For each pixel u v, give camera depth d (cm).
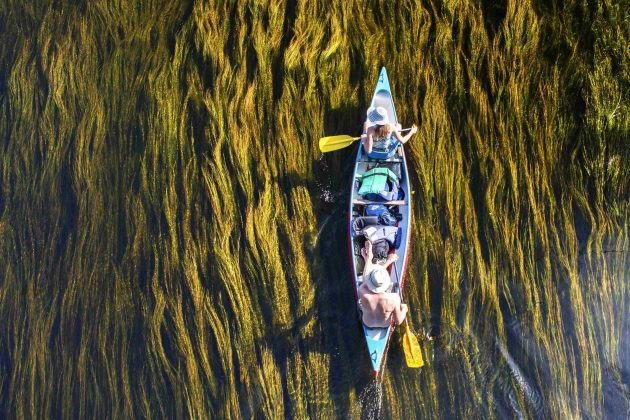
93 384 766
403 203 747
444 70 784
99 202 805
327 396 740
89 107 827
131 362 764
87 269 793
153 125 802
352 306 751
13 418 775
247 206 772
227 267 759
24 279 805
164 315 764
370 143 732
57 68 838
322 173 780
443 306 749
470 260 754
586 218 753
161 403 752
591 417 721
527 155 765
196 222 775
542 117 769
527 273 749
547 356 735
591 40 772
